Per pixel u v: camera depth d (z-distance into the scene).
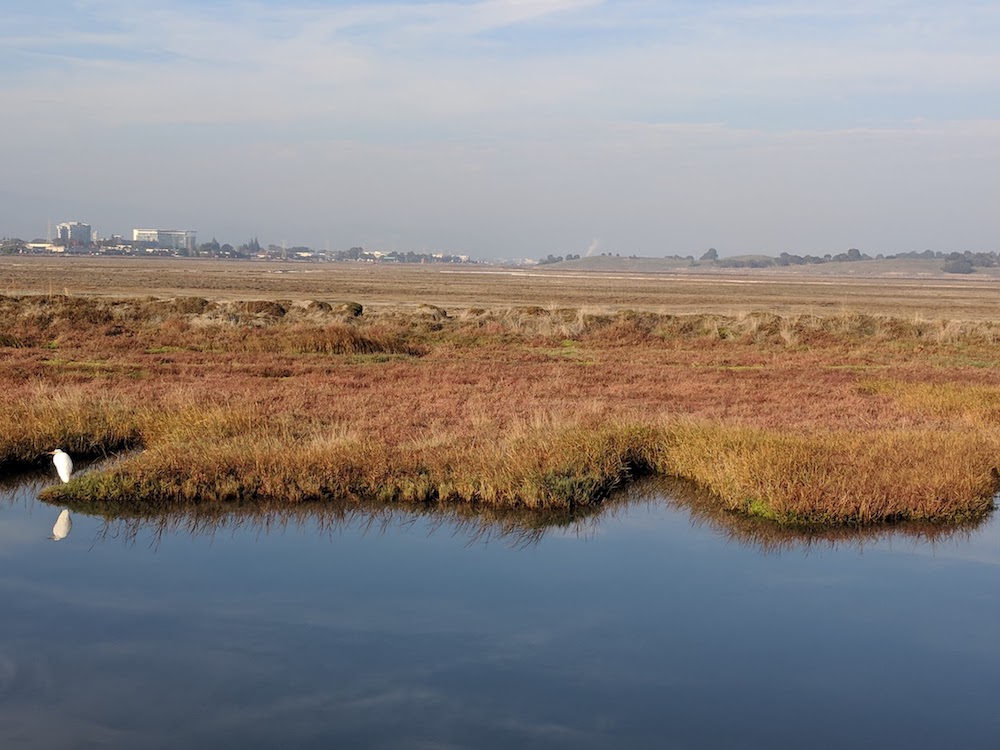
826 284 188.75
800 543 12.77
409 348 35.38
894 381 27.94
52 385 23.03
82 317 40.34
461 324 45.12
